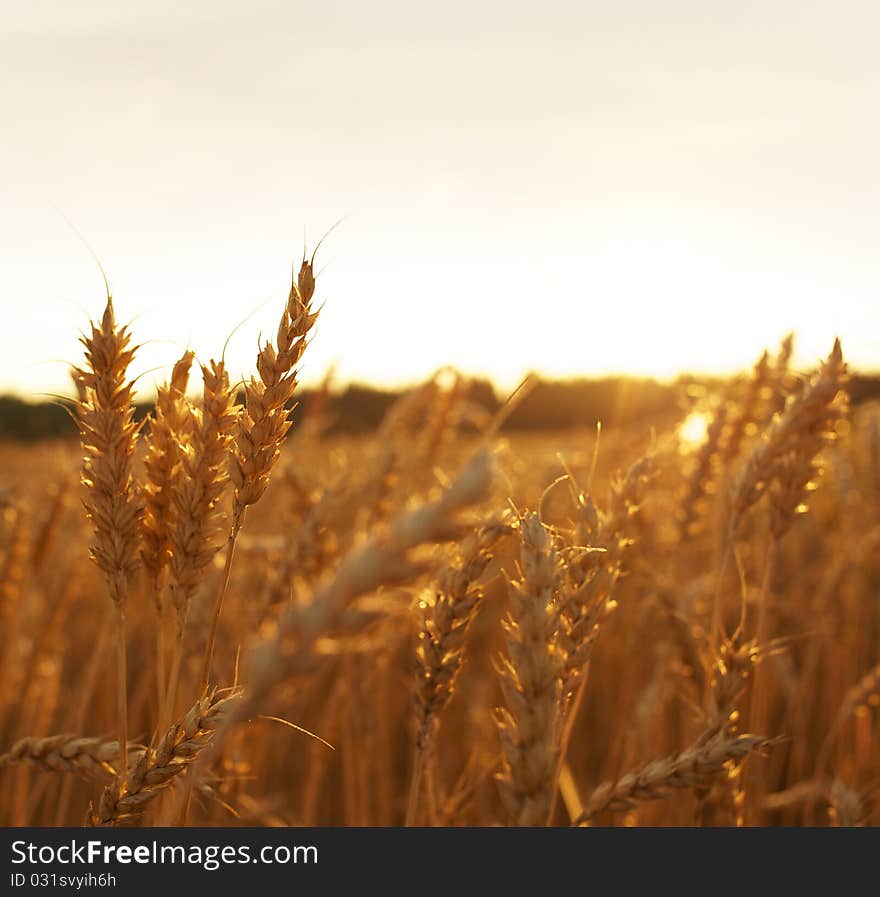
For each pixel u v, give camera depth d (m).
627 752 4.33
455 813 3.07
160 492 2.11
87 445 2.08
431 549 0.94
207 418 2.07
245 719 0.96
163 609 2.17
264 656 0.94
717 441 4.48
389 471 4.48
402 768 6.80
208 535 2.09
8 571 4.72
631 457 5.79
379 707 5.21
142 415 2.19
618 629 6.27
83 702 3.78
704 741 2.59
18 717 5.59
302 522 3.83
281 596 3.34
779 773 5.90
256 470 2.04
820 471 3.15
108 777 2.31
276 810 4.82
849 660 6.45
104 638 3.84
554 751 1.77
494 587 6.81
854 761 5.09
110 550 2.06
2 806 4.89
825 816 5.14
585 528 2.25
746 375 4.55
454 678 2.38
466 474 0.94
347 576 0.93
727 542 3.12
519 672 1.79
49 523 4.77
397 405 6.29
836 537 7.54
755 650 2.72
